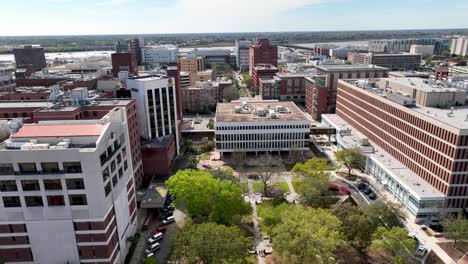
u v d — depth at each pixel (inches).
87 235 2972.4
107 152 3051.2
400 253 3129.9
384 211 3533.5
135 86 5280.5
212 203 3814.0
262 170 5349.4
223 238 2928.2
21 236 2952.8
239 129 5871.1
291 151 5930.1
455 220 3503.9
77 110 4151.1
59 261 3048.7
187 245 2999.5
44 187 2805.1
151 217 4163.4
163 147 5088.6
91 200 2869.1
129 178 3688.5
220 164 5762.8
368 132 6087.6
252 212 4212.6
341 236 3132.4
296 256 2896.2
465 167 3786.9
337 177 5226.4
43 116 4020.7
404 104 4977.9
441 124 3944.4
